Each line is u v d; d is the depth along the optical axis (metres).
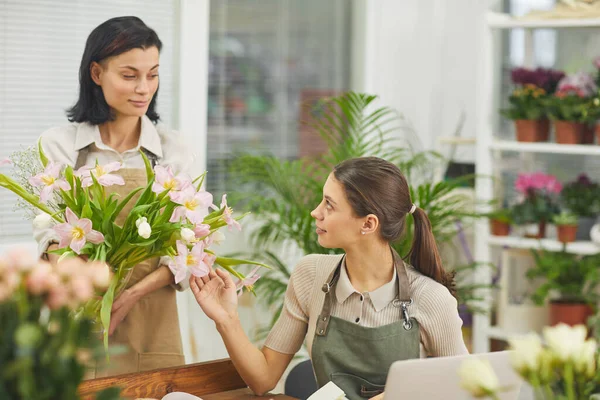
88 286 1.13
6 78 3.46
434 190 3.66
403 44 4.96
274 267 4.30
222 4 4.18
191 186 1.96
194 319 3.94
